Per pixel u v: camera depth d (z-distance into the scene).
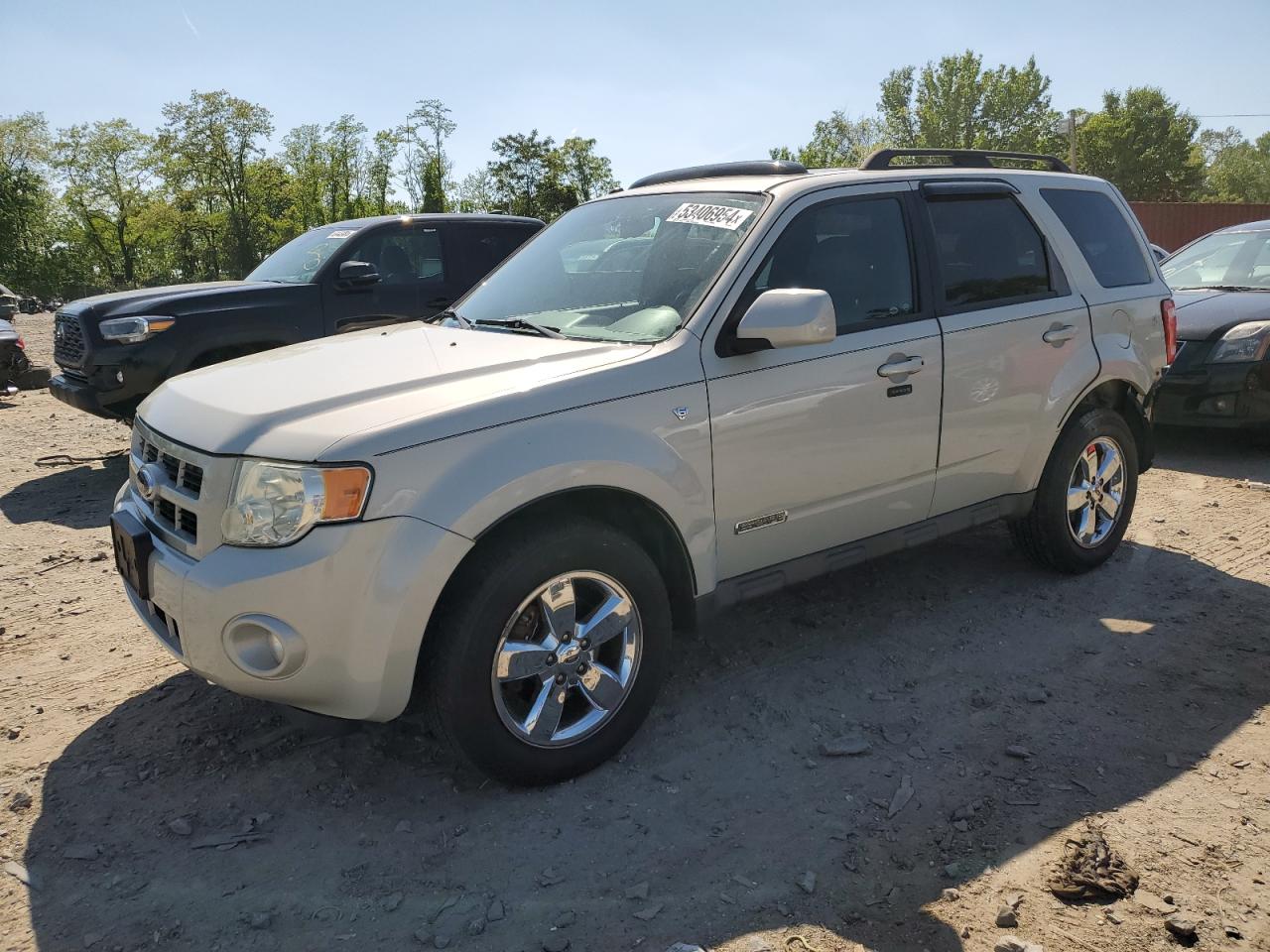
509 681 2.90
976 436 4.08
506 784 3.01
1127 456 4.80
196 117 71.62
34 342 20.31
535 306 3.82
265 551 2.63
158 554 2.90
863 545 3.83
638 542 3.37
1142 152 72.94
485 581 2.79
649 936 2.40
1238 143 104.88
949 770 3.12
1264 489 6.27
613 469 2.97
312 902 2.54
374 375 3.09
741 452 3.32
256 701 3.62
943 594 4.58
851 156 76.62
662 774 3.11
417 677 2.88
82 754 3.29
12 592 4.82
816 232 3.65
